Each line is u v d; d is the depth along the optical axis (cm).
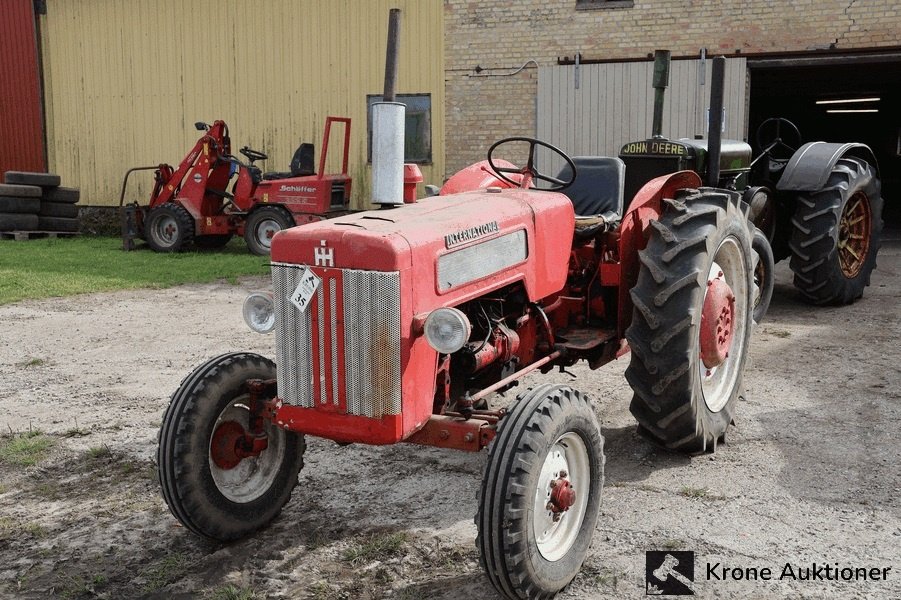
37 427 506
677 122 1253
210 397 339
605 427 480
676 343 392
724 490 391
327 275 303
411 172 407
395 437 302
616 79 1272
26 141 1673
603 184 497
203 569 336
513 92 1332
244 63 1502
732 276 461
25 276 1055
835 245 727
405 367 303
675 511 371
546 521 306
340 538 358
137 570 338
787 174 736
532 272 382
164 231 1329
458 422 312
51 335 745
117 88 1597
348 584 321
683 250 400
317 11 1440
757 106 2323
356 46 1423
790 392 526
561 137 1313
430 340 295
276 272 313
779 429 465
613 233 450
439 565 333
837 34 1168
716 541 343
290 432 374
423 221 328
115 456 457
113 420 515
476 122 1360
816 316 730
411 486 410
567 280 448
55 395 569
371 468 434
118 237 1572
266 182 1283
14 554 353
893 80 1677
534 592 294
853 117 2683
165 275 1071
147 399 555
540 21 1302
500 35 1327
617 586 314
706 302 421
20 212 1499
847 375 557
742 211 473
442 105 1377
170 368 630
